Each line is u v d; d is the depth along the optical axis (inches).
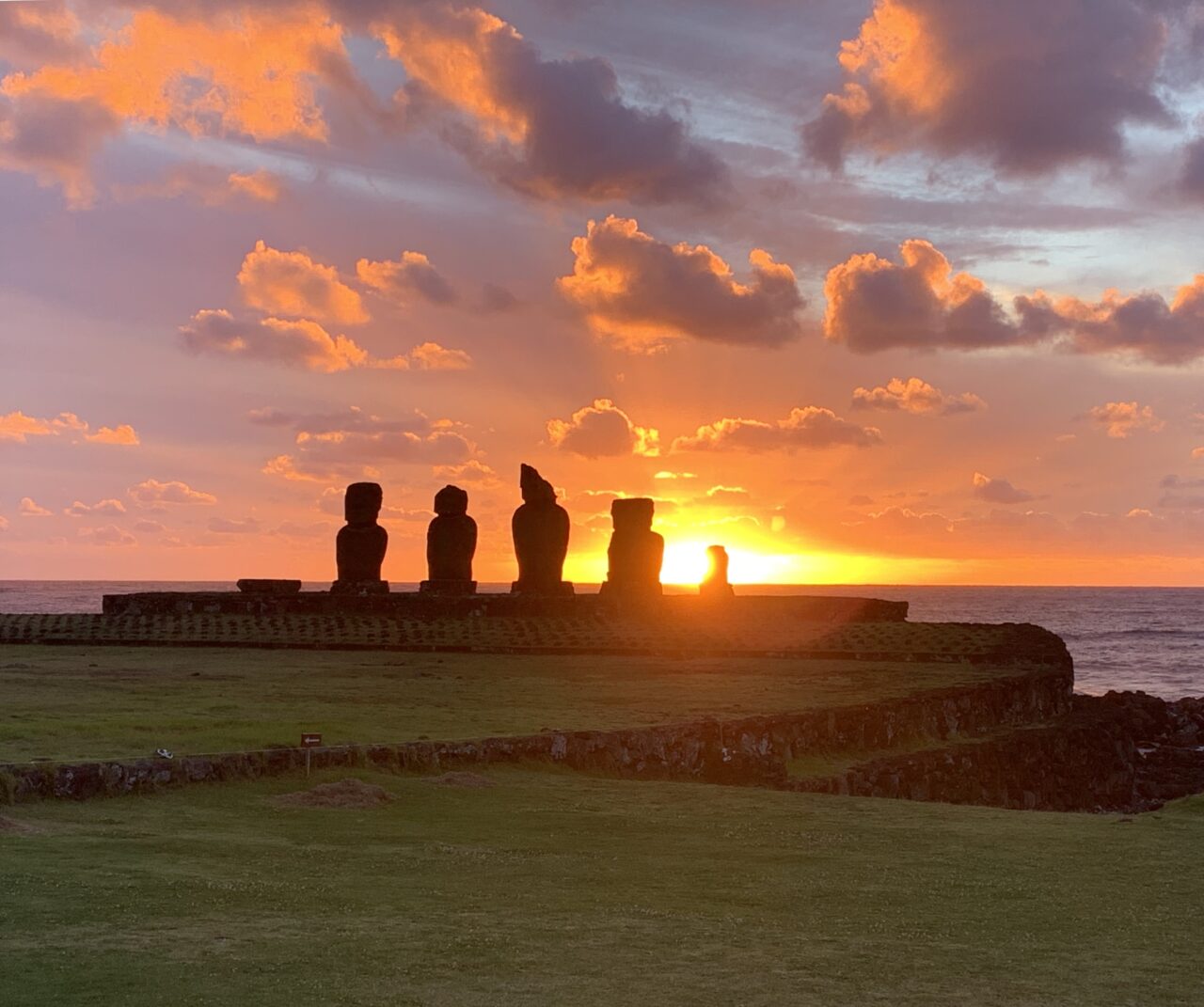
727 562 3075.8
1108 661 5073.8
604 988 526.3
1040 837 962.1
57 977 505.7
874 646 2481.5
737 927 644.1
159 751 1002.1
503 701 1579.7
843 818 1035.3
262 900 647.8
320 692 1625.2
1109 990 554.6
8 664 1984.5
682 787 1182.3
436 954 563.2
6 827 797.9
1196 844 933.8
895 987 546.9
